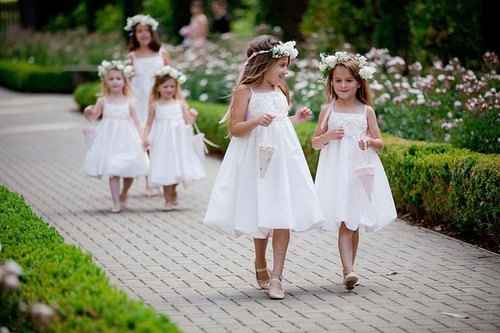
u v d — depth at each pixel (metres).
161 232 10.73
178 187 13.92
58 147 18.58
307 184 7.97
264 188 7.85
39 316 5.21
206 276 8.66
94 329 5.22
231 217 7.99
